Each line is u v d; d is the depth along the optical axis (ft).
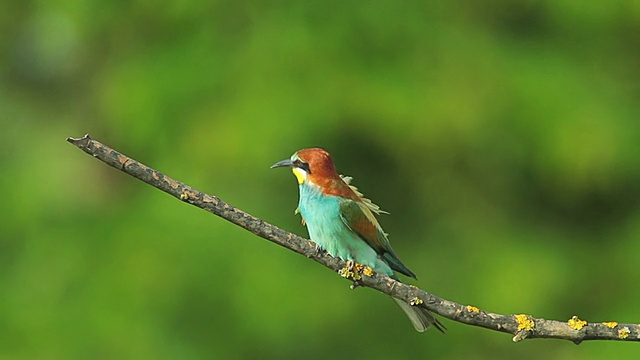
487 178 48.34
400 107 44.09
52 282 44.60
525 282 47.16
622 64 49.49
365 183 47.75
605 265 48.93
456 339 47.62
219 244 43.98
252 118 43.55
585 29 49.19
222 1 46.57
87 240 45.27
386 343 46.11
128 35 49.24
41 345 43.01
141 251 43.73
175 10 47.16
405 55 45.55
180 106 45.16
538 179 47.83
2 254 47.39
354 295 45.62
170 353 42.65
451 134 44.83
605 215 49.83
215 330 43.42
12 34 58.29
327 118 43.75
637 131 46.65
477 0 48.42
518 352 47.91
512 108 45.68
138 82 45.88
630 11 48.83
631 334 18.54
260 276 43.57
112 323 42.75
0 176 51.29
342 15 45.60
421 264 48.57
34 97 57.11
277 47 44.83
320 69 44.45
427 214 49.26
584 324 18.65
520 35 49.01
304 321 43.75
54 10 50.67
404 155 46.26
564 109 45.88
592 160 45.60
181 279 43.21
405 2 46.73
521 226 49.19
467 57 46.11
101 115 52.95
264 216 44.34
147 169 18.44
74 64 55.93
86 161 52.42
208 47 46.11
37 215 48.49
